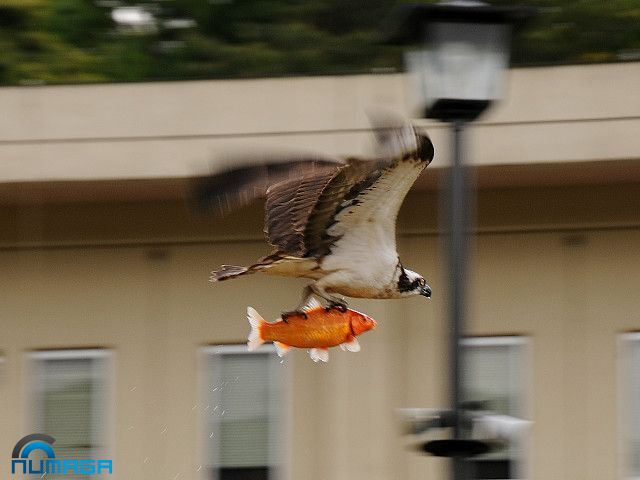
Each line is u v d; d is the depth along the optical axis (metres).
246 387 15.75
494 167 14.64
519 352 15.69
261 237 15.84
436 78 9.38
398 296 8.48
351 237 8.13
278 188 7.80
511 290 15.70
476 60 9.38
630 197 15.66
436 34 9.39
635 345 15.66
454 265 9.17
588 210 15.70
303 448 15.52
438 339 15.38
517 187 15.68
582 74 14.45
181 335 15.88
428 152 7.45
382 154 7.47
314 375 15.58
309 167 7.86
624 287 15.65
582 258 15.70
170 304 15.93
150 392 15.87
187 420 15.77
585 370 15.63
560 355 15.65
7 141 14.91
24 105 14.91
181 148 14.77
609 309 15.65
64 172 14.87
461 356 8.99
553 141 14.46
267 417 15.69
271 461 15.63
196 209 7.58
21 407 15.98
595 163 14.51
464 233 9.25
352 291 8.37
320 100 14.58
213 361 15.87
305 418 15.55
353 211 7.97
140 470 15.79
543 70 14.48
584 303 15.66
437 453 8.91
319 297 8.44
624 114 14.42
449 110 9.40
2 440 15.94
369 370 15.41
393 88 14.48
